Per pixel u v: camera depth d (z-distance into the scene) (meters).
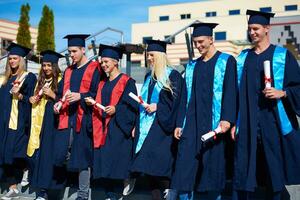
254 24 3.87
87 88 4.89
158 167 4.29
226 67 4.00
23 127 5.37
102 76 4.96
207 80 4.06
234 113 3.87
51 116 5.07
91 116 4.80
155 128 4.38
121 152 4.64
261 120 3.78
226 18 33.81
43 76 5.21
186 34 6.69
